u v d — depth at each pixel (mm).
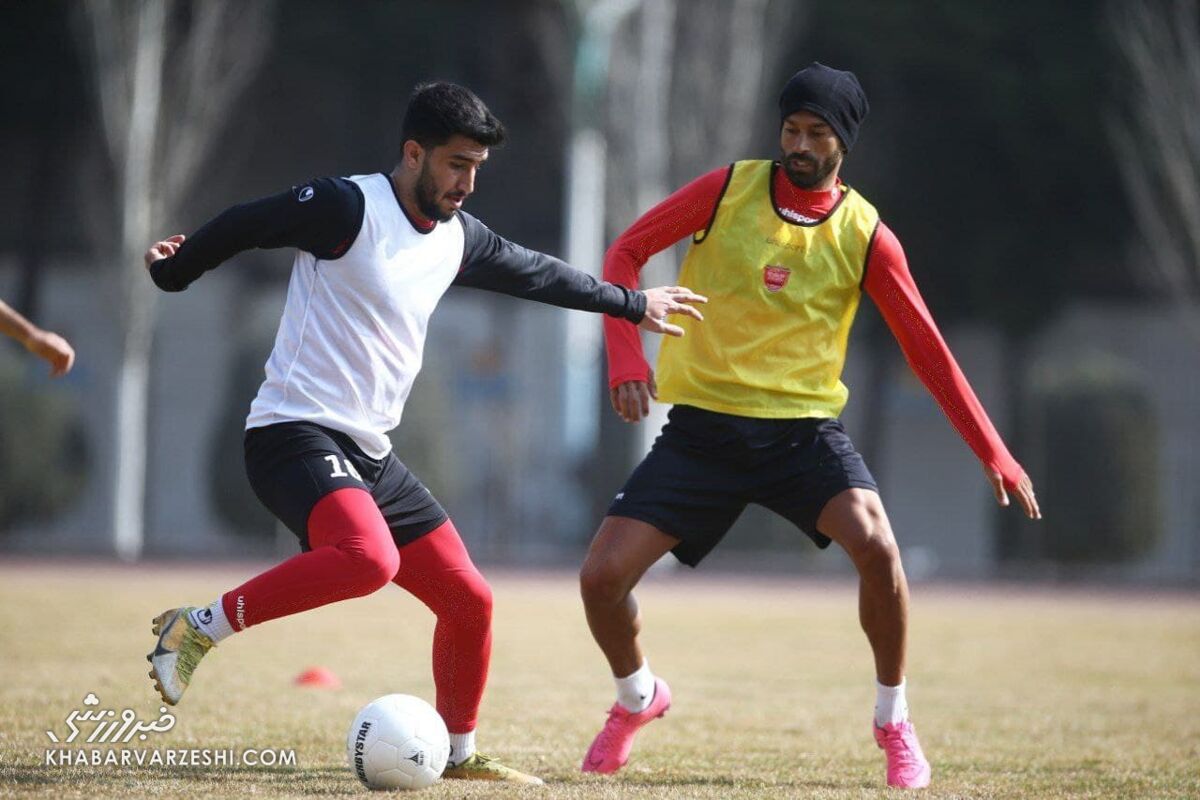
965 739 26062
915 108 120062
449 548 19828
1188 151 103938
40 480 98875
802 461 21172
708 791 19375
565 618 51250
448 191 18500
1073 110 114375
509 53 128750
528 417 124312
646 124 98688
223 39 111188
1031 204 120188
